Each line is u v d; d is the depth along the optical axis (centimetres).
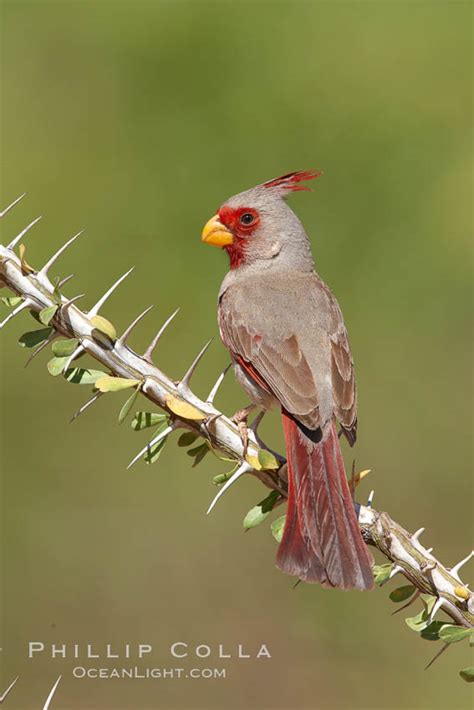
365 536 578
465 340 1277
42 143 1309
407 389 1273
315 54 1317
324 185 1295
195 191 1288
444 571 557
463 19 1322
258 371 738
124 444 1191
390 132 1303
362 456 1260
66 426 1205
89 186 1292
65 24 1341
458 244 1277
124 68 1326
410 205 1289
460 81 1312
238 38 1317
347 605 1107
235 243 847
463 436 1262
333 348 731
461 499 1255
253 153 1294
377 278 1279
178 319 1246
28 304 562
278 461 609
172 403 566
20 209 1275
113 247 1271
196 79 1312
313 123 1302
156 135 1309
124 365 570
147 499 1182
